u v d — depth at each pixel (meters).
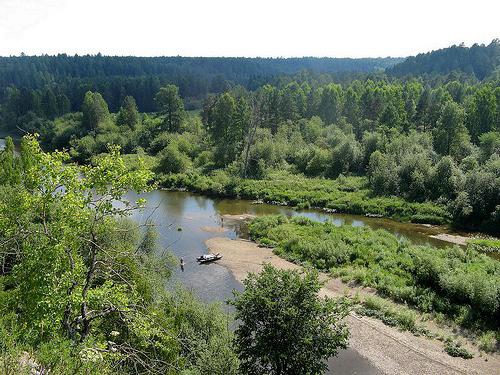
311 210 57.25
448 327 26.69
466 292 28.12
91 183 13.09
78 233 12.73
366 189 61.31
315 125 88.62
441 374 22.67
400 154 63.31
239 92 123.06
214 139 85.31
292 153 78.50
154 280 20.72
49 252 11.80
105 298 12.84
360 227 45.41
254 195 62.72
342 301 17.48
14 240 12.30
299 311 15.89
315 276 16.81
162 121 100.62
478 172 51.94
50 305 11.38
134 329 13.05
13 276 12.31
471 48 188.38
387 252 36.91
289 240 41.53
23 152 37.00
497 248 42.38
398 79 162.88
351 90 99.12
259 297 15.96
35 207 12.31
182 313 19.73
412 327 26.80
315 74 192.62
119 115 108.19
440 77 157.12
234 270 36.69
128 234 24.42
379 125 84.50
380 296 30.92
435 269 30.77
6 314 12.53
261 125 93.00
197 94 174.75
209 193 65.44
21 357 9.43
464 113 74.50
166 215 53.25
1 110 128.25
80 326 13.41
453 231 48.75
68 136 99.88
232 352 17.30
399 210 54.19
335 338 15.85
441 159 59.16
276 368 15.62
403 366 23.34
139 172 13.59
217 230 48.28
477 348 24.66
